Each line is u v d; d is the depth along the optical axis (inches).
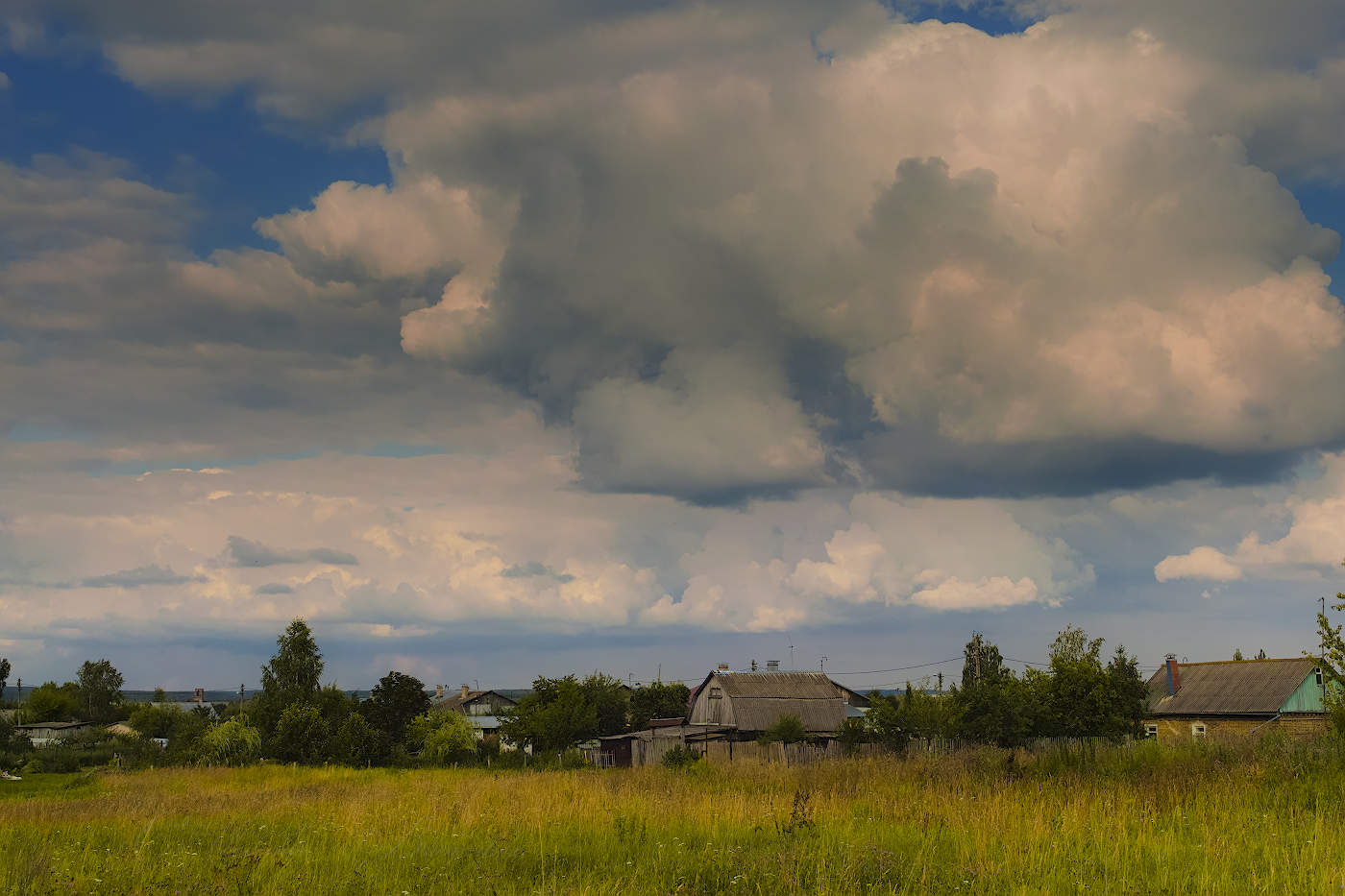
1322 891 402.0
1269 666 2176.4
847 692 2960.1
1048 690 1387.8
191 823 829.8
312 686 3021.7
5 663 4574.3
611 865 546.6
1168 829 578.6
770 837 625.9
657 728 2652.6
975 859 512.1
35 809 992.2
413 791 1161.4
